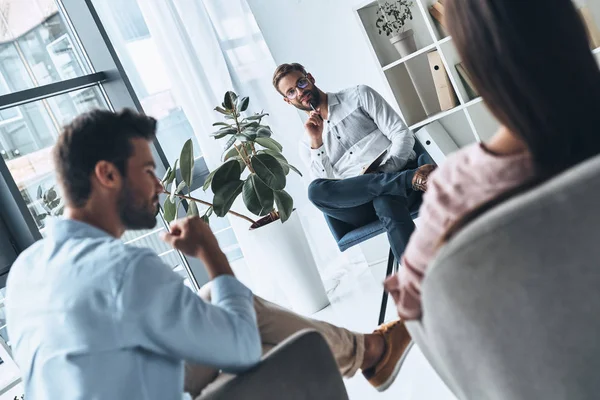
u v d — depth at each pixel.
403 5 3.96
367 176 3.00
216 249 1.35
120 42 3.86
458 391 1.12
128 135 1.29
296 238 3.45
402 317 1.12
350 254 4.24
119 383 1.16
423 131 3.71
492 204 0.88
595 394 0.87
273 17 4.20
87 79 3.69
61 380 1.20
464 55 0.91
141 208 1.32
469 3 0.88
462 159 0.94
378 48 4.03
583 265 0.80
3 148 3.37
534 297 0.83
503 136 0.92
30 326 1.23
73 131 1.28
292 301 3.51
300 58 4.22
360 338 1.72
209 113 3.85
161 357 1.21
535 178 0.87
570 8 0.86
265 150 3.43
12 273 1.30
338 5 4.10
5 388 2.97
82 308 1.17
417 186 2.92
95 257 1.19
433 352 1.11
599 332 0.83
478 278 0.85
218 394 1.22
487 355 0.91
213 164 3.86
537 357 0.87
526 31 0.85
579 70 0.85
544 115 0.86
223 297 1.28
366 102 3.31
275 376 1.24
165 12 3.75
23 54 3.58
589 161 0.80
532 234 0.80
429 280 0.90
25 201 3.41
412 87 4.05
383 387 1.76
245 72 4.07
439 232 0.95
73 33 3.80
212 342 1.17
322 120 3.35
